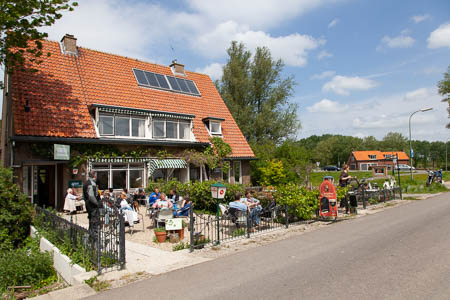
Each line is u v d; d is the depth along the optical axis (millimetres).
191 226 7949
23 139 13250
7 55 12383
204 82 25078
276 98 32906
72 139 14484
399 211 13445
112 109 16266
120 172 16625
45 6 11617
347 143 115812
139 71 20812
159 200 11125
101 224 6766
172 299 4922
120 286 5633
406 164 85812
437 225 9898
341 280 5395
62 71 16953
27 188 14539
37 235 9516
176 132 19172
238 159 21438
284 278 5645
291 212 11516
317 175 58969
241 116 31859
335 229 10117
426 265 5969
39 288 7031
